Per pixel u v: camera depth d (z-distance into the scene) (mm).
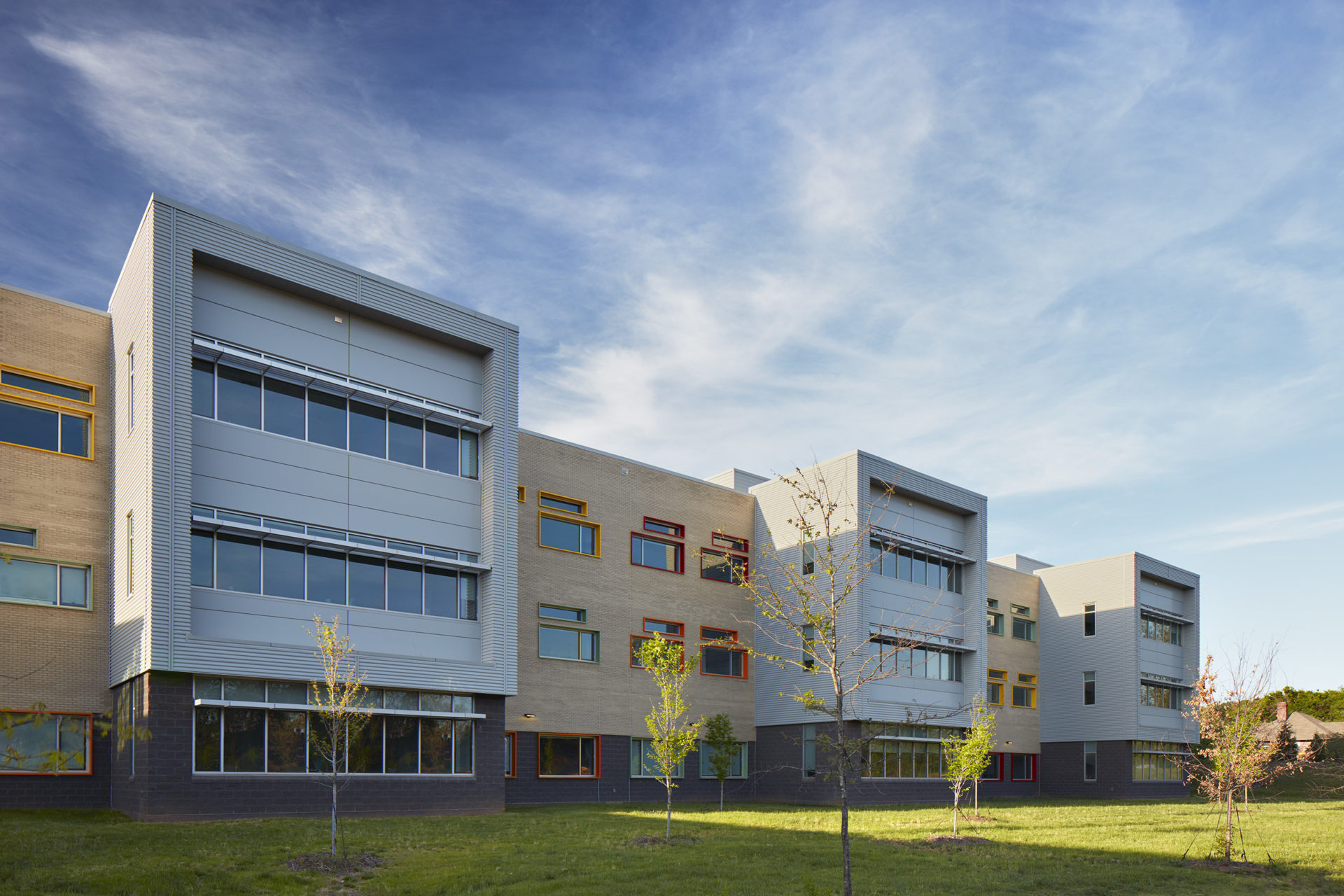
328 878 18062
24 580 26328
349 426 29594
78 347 28500
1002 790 55188
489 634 31234
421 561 30484
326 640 22953
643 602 40750
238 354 27000
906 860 22016
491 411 32594
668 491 42906
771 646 44188
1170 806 42500
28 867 16750
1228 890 19141
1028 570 65750
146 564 24250
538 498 37844
